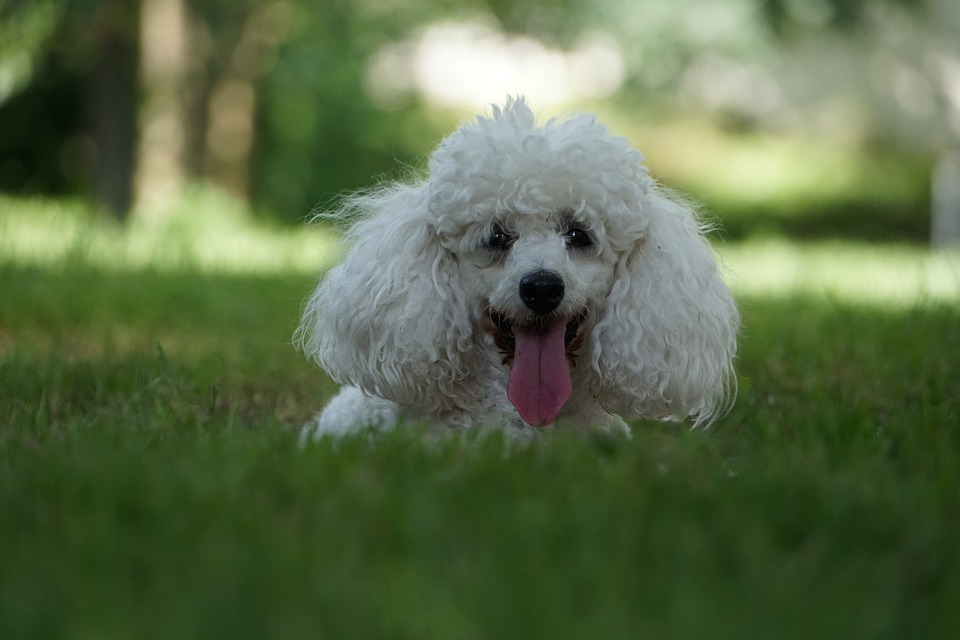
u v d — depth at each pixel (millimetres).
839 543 2762
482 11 22812
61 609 2367
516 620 2248
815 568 2566
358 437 3723
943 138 25844
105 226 15906
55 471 3266
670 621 2258
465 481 3195
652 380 4602
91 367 6172
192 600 2367
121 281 10422
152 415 4707
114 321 8648
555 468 3328
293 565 2518
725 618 2264
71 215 16953
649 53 20141
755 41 19766
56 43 21922
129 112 20500
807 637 2215
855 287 11898
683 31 19797
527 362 4387
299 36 23359
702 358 4715
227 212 18266
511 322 4477
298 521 2840
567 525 2789
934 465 3568
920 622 2338
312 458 3361
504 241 4535
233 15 20000
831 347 7172
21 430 4281
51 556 2641
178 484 3102
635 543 2689
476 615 2279
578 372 4727
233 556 2590
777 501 2980
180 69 18609
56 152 24562
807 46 24594
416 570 2512
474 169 4469
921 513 2939
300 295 10539
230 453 3525
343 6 22641
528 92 26391
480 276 4527
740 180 24281
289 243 15562
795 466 3291
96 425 4367
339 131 24844
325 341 4840
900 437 4117
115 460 3385
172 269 11930
